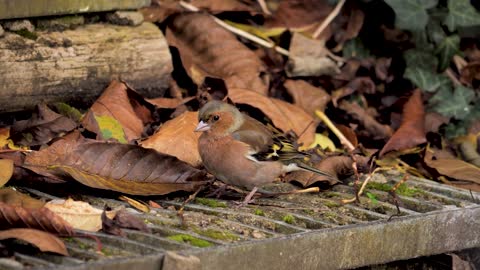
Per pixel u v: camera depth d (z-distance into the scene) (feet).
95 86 36.27
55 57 34.96
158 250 26.05
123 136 34.32
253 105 38.45
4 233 25.16
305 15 45.37
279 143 33.68
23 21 34.71
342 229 29.45
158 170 30.89
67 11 35.68
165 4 42.50
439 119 43.45
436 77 45.42
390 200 33.58
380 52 45.88
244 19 44.75
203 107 33.42
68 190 31.04
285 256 28.14
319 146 38.75
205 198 32.35
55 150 30.76
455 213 31.96
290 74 42.60
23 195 28.48
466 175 37.35
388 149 38.88
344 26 45.70
